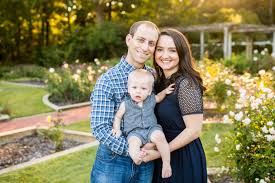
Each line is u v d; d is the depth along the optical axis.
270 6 36.28
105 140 2.78
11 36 29.98
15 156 6.27
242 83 8.74
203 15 33.50
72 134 7.22
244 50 29.94
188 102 2.91
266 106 4.47
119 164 2.87
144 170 2.97
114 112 2.89
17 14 29.98
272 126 4.19
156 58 3.10
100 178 2.92
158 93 3.09
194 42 30.42
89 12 31.95
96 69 15.94
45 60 28.19
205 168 3.13
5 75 22.44
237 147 4.20
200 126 2.94
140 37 2.89
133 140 2.80
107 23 28.39
